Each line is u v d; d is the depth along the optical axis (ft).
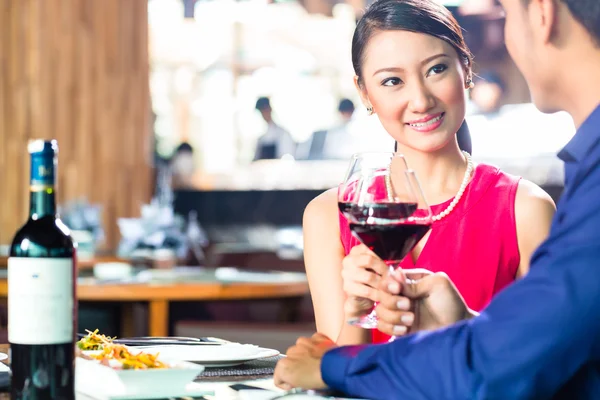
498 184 6.99
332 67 29.55
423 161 7.02
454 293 5.14
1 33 28.91
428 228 5.26
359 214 5.18
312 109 29.40
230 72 30.22
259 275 15.53
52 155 4.07
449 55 6.61
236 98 30.12
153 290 13.33
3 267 17.07
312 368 4.71
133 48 30.27
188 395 4.52
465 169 7.10
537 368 3.97
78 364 4.63
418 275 5.56
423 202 5.25
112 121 30.04
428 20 6.57
